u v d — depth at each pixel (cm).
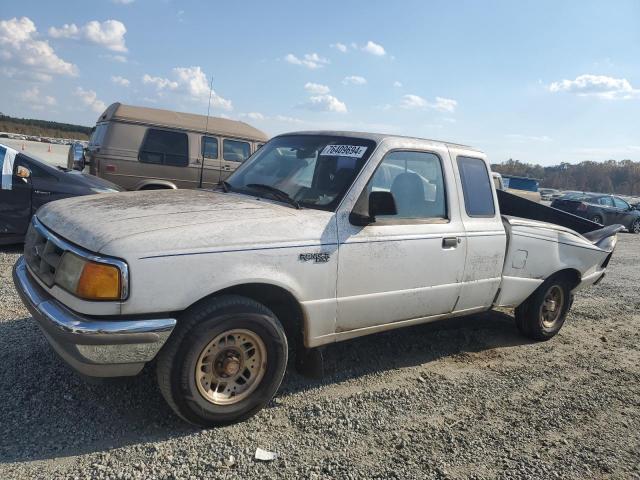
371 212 380
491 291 497
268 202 396
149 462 289
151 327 294
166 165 1163
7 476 267
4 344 419
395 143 419
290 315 386
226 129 1242
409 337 545
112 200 374
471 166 485
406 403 396
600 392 454
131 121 1128
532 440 359
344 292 378
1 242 763
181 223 321
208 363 321
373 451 325
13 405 333
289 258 344
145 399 357
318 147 436
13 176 755
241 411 334
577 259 577
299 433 337
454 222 455
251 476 286
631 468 336
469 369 480
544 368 500
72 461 285
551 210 695
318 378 382
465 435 356
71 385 364
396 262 404
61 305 306
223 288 318
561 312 596
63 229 328
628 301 820
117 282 288
